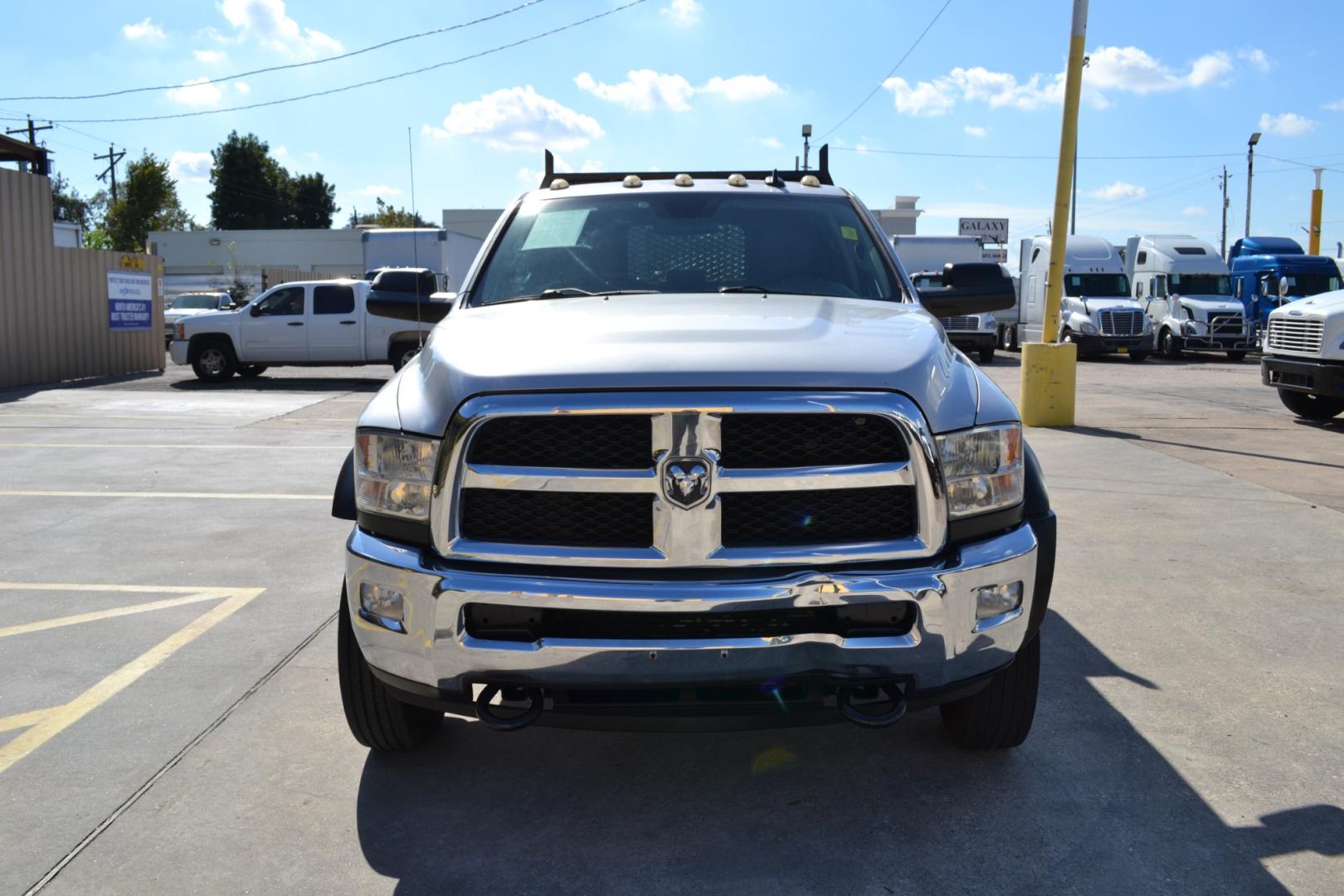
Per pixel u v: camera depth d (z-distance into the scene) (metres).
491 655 2.57
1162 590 5.18
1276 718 3.65
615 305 3.40
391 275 4.24
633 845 2.86
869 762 3.34
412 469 2.67
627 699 2.61
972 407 2.73
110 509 7.16
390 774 3.28
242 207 91.56
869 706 2.72
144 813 3.03
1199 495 7.53
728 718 2.61
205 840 2.88
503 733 3.60
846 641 2.56
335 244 57.56
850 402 2.55
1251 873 2.68
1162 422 11.98
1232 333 26.83
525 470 2.56
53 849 2.83
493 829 2.95
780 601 2.51
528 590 2.54
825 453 2.58
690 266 3.88
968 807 3.04
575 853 2.82
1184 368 24.31
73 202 98.06
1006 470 2.76
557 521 2.60
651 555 2.54
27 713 3.73
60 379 17.97
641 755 3.42
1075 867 2.72
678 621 2.55
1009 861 2.75
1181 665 4.16
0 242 16.38
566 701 2.63
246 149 91.44
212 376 18.45
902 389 2.60
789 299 3.52
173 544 6.18
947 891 2.62
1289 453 9.51
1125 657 4.25
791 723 2.64
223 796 3.13
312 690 3.95
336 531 6.53
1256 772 3.24
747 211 4.14
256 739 3.53
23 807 3.06
